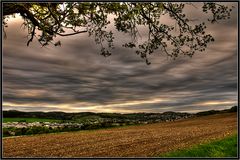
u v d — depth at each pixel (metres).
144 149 26.88
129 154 23.72
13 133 50.28
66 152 28.06
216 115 104.81
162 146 28.23
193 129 55.50
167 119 99.62
